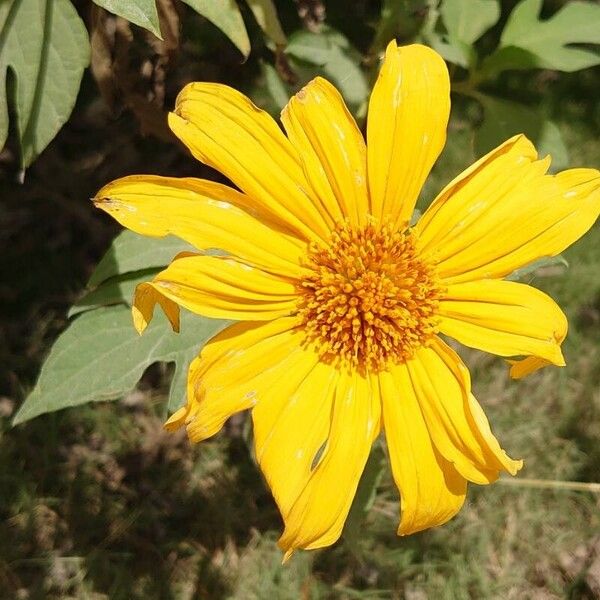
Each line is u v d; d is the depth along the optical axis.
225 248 0.23
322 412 0.24
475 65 0.31
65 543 0.37
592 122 0.50
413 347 0.25
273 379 0.24
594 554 0.39
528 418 0.41
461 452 0.24
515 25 0.30
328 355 0.24
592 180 0.25
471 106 0.49
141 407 0.41
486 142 0.31
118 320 0.27
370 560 0.38
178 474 0.40
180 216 0.23
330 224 0.25
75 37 0.24
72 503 0.38
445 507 0.24
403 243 0.25
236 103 0.23
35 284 0.43
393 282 0.25
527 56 0.30
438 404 0.24
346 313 0.25
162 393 0.41
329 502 0.23
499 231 0.25
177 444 0.40
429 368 0.25
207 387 0.23
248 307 0.23
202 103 0.23
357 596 0.37
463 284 0.25
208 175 0.44
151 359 0.27
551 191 0.25
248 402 0.23
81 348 0.27
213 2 0.24
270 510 0.39
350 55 0.32
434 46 0.31
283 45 0.29
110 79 0.30
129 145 0.45
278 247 0.24
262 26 0.27
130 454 0.40
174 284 0.22
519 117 0.31
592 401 0.42
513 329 0.25
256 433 0.23
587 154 0.48
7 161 0.44
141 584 0.37
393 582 0.38
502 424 0.41
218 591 0.37
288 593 0.37
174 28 0.29
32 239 0.44
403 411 0.24
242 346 0.24
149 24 0.21
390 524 0.38
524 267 0.27
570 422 0.42
